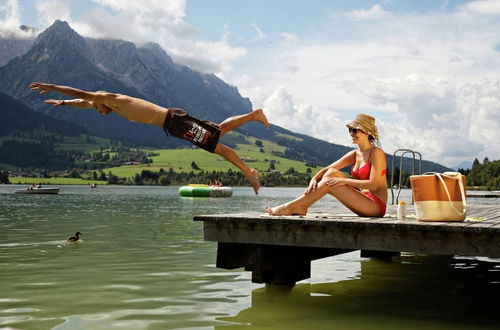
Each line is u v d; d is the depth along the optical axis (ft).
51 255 38.19
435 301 23.81
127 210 109.29
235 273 30.40
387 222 20.31
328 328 18.90
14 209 111.55
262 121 19.34
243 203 165.17
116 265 33.37
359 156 25.11
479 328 19.17
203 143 18.61
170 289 25.66
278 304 22.67
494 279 29.76
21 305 22.17
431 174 21.66
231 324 19.27
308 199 24.36
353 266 34.35
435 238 19.76
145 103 18.43
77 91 18.53
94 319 19.83
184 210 111.14
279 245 23.66
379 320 20.15
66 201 165.27
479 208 38.04
